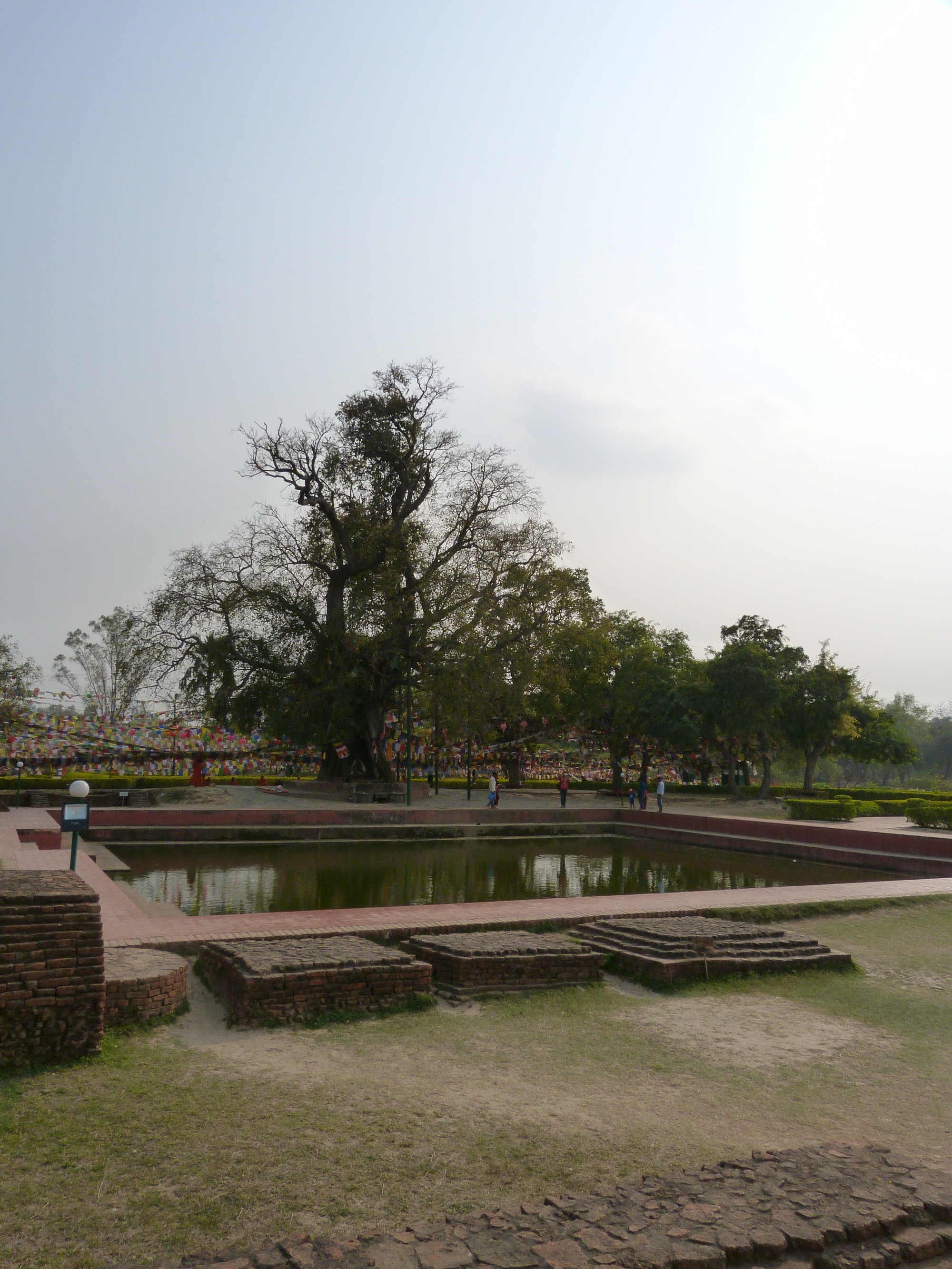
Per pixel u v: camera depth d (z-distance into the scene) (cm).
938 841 1927
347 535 3306
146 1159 432
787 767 5791
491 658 3275
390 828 2520
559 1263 346
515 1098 542
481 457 3428
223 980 741
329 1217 387
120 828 2208
